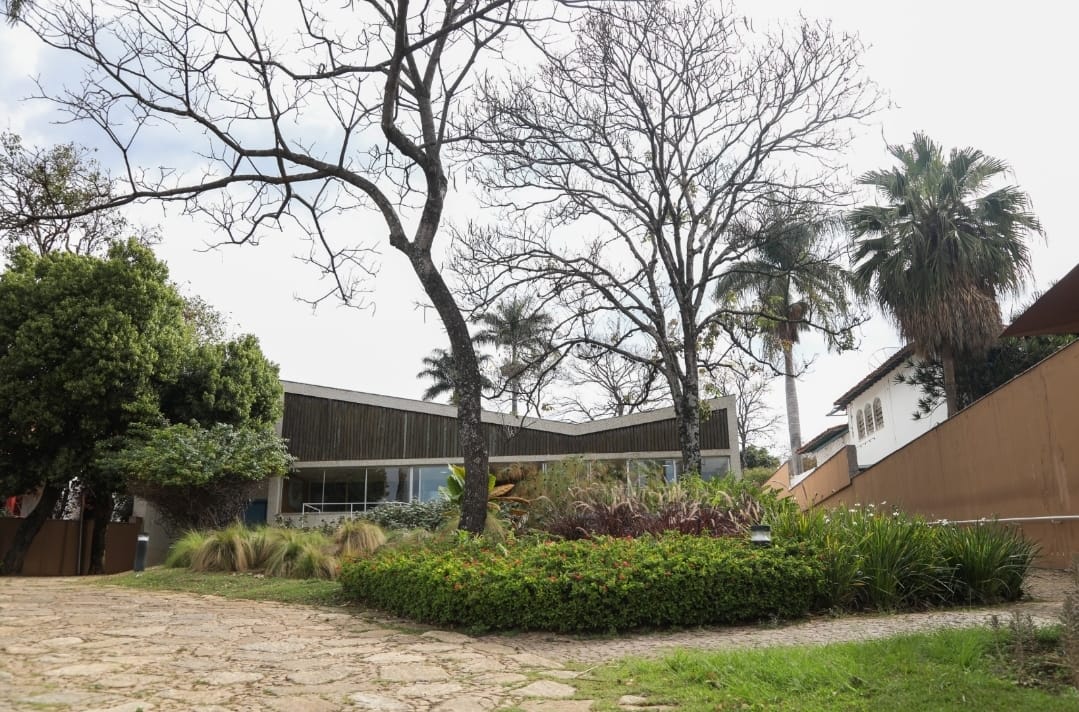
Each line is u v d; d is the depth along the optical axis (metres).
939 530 9.95
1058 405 11.77
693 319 17.92
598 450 26.70
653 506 11.93
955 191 20.81
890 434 29.08
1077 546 11.35
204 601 10.42
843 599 8.77
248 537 14.31
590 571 8.16
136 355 21.33
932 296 20.20
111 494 24.02
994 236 20.72
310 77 12.53
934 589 9.03
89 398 20.94
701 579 8.19
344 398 28.83
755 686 5.11
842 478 22.45
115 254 22.55
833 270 18.33
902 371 26.81
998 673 5.17
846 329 17.59
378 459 28.31
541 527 12.95
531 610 7.87
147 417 21.73
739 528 10.38
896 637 6.33
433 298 12.42
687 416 17.30
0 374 20.62
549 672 6.10
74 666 5.87
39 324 20.44
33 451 21.42
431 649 7.05
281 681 5.67
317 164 12.78
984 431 13.88
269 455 19.38
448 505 19.41
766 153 17.92
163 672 5.79
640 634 7.85
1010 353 21.95
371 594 9.66
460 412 12.16
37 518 22.12
